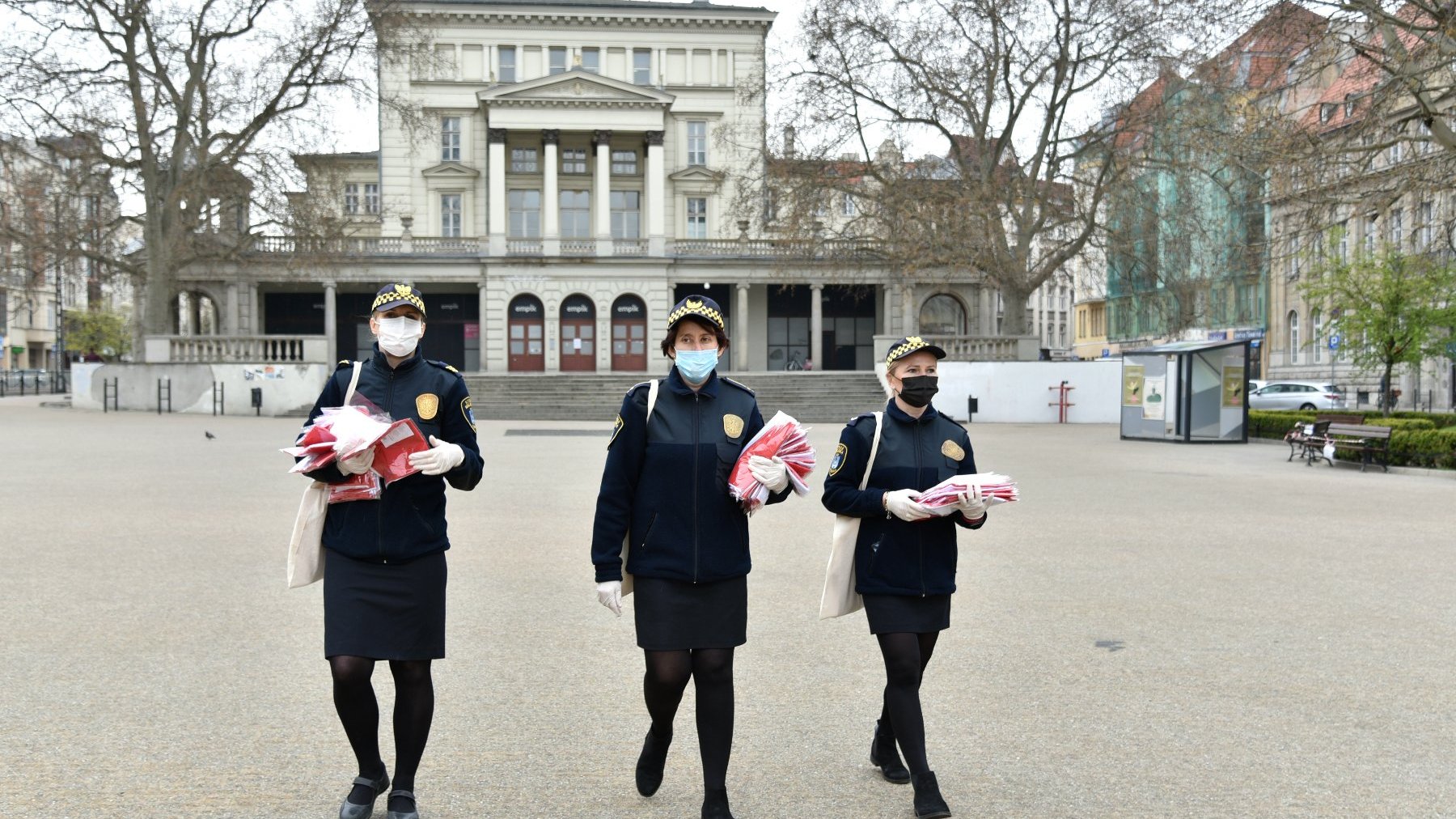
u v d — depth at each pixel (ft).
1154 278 123.54
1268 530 43.42
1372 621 27.30
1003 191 125.49
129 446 78.79
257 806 15.24
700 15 200.44
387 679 21.80
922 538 15.84
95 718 19.08
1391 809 15.34
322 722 19.03
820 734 18.69
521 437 98.27
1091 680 21.94
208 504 47.44
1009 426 127.24
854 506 15.84
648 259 189.78
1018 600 29.81
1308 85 80.18
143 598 28.81
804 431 14.96
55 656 23.04
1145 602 29.50
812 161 128.26
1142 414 101.50
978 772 16.84
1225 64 93.76
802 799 15.78
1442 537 41.63
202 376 128.36
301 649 23.86
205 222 133.08
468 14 197.06
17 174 123.34
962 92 123.54
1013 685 21.56
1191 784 16.31
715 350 15.28
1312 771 16.85
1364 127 70.08
